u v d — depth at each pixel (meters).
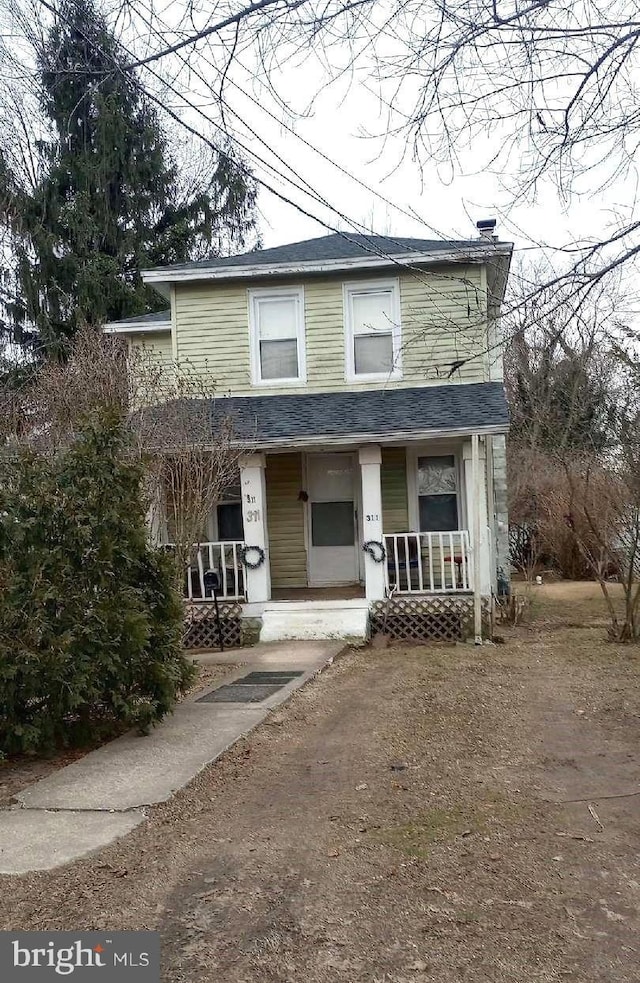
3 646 6.26
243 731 7.05
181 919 3.71
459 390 13.41
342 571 14.42
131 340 16.14
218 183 24.77
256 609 12.67
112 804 5.29
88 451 6.93
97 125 21.56
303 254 14.15
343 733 7.02
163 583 7.43
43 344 23.36
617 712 7.48
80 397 12.54
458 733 6.88
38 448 10.85
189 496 11.48
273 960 3.35
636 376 11.20
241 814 5.10
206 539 14.14
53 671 6.37
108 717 7.24
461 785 5.52
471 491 12.41
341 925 3.62
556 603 16.42
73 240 23.64
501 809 5.03
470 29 5.32
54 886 4.08
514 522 22.84
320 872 4.18
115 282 23.11
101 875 4.20
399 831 4.70
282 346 14.23
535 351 12.52
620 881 3.99
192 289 14.34
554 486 21.70
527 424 22.02
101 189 23.08
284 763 6.19
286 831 4.77
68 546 6.68
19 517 6.56
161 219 25.27
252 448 12.22
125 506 7.11
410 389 13.70
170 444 11.14
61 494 6.71
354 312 13.99
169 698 7.16
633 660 10.12
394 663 10.52
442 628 12.38
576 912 3.68
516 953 3.35
